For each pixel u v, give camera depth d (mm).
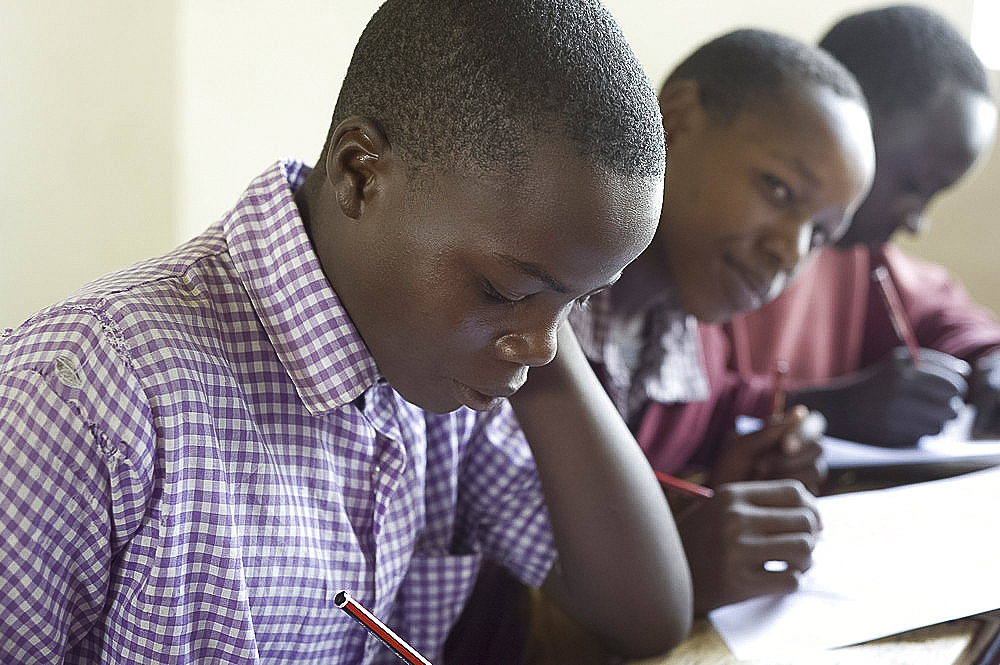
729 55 1110
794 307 1670
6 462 568
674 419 1328
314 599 702
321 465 701
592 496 827
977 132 1551
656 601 818
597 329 1202
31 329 610
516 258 570
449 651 836
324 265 664
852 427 1378
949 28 1580
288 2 1393
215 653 655
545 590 903
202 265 681
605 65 567
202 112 1353
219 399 645
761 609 863
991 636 805
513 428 890
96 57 1269
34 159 1249
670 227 1138
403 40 587
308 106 1437
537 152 553
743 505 933
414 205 586
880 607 850
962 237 2230
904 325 1532
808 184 1062
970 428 1444
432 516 849
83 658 656
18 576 572
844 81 1109
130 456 587
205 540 632
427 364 634
